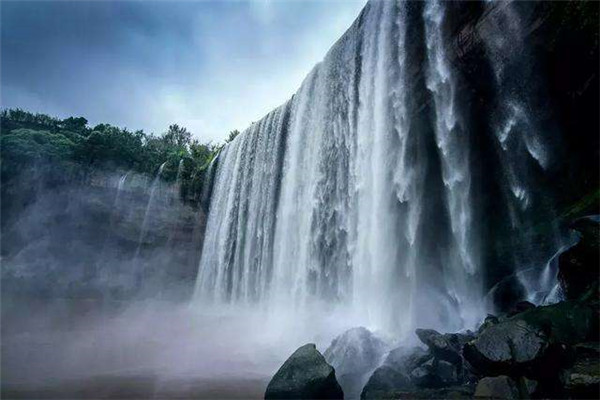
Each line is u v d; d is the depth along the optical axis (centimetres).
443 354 709
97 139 3394
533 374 557
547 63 1044
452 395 582
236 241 2945
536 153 1204
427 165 1540
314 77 2247
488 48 1136
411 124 1523
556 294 933
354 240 1788
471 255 1462
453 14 1245
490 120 1291
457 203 1495
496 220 1373
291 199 2300
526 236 1270
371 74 1725
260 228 2638
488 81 1206
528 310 700
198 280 3309
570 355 572
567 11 927
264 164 2711
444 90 1353
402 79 1527
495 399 541
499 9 1073
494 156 1337
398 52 1540
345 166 1900
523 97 1156
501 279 1376
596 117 1033
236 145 3183
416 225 1603
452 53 1254
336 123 1986
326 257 1955
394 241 1617
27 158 3048
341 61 1989
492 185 1370
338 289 1836
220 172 3353
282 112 2569
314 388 637
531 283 1210
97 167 3316
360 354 841
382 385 665
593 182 1081
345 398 693
